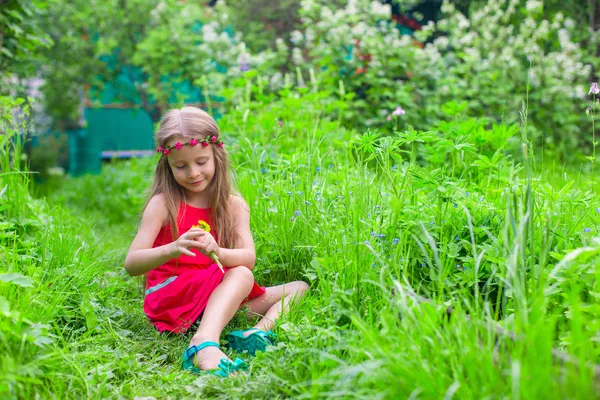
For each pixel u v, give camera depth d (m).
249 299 3.26
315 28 9.36
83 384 2.38
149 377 2.58
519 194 3.13
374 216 3.31
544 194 3.27
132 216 7.49
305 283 3.36
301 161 4.32
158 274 3.24
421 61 8.48
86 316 2.90
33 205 4.47
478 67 8.73
